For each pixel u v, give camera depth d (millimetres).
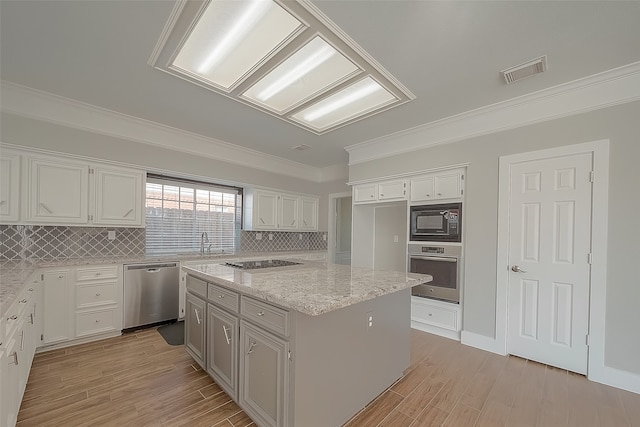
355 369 1844
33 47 2014
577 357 2406
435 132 3338
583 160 2412
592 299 2344
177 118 3270
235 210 4910
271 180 4934
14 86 2580
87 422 1730
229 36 1895
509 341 2764
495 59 2102
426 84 2457
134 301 3234
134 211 3369
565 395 2088
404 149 3635
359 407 1870
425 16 1686
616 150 2268
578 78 2359
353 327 1827
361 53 2021
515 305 2736
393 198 3766
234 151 4371
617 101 2264
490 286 2877
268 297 1535
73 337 2816
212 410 1871
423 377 2324
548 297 2564
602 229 2311
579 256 2416
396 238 4379
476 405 1961
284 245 5516
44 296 2652
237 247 4918
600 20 1690
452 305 3145
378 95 2721
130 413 1822
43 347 2678
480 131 2986
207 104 2875
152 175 3928
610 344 2258
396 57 2082
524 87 2508
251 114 3111
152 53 2066
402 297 2314
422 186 3473
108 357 2594
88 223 3041
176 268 3568
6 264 2645
